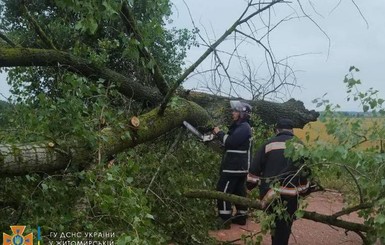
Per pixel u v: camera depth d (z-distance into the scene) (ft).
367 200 15.69
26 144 13.62
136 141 17.42
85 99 16.43
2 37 21.43
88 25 13.56
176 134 21.13
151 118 18.58
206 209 19.40
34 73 22.40
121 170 13.25
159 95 22.54
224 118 24.75
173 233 17.22
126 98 22.27
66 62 21.06
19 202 13.70
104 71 21.67
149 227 13.20
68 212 13.05
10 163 12.98
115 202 11.88
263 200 16.19
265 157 16.44
